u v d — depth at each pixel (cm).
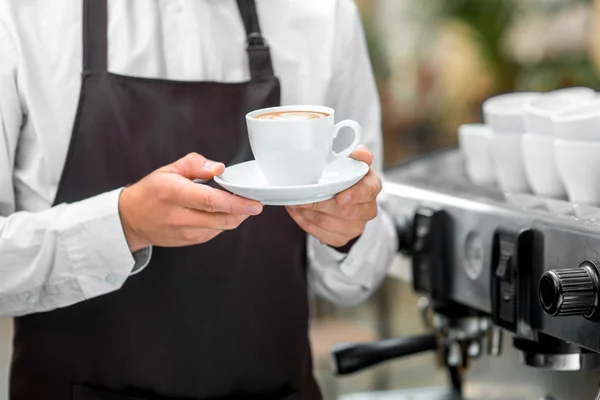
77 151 146
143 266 142
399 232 177
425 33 465
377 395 202
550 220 132
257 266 156
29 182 148
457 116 473
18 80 144
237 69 158
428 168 202
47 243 137
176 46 154
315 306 260
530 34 433
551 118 150
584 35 421
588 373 150
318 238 140
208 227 120
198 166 120
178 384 155
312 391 172
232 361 157
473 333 169
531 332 138
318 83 160
